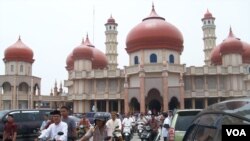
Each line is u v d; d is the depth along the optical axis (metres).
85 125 17.94
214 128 4.15
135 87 55.28
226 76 59.88
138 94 54.84
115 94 61.06
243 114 3.61
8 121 13.54
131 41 59.69
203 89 60.22
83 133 17.50
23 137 17.95
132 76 57.97
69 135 10.62
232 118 3.77
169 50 58.41
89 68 64.00
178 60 59.44
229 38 62.84
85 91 62.16
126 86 55.91
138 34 58.69
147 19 62.38
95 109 58.88
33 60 70.81
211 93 58.34
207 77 60.44
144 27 58.72
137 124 28.72
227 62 61.25
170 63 56.84
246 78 68.88
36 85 71.12
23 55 68.56
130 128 21.59
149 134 19.05
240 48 61.00
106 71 61.66
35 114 18.97
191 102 60.41
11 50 68.19
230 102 4.31
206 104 58.56
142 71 54.22
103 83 62.91
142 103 53.28
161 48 57.56
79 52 63.59
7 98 65.62
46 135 8.85
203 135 4.53
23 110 18.52
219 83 59.72
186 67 59.69
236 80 58.97
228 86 59.47
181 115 11.83
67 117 10.78
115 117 12.45
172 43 58.09
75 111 62.09
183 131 11.27
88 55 63.84
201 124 4.78
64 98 72.25
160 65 54.81
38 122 18.88
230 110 3.95
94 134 8.86
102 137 8.91
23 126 18.03
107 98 61.00
